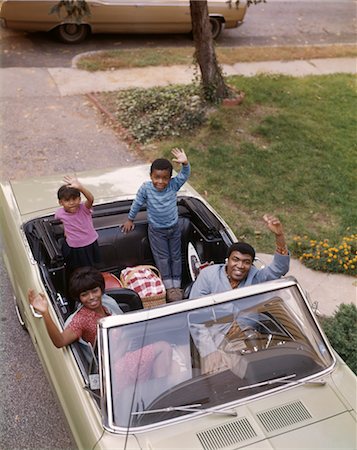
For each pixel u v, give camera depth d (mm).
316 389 3863
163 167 5289
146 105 10523
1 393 5090
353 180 8789
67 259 5352
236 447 3455
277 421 3621
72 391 3936
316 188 8539
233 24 14227
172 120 10055
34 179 6148
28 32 13891
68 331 4164
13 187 5980
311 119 10602
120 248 5754
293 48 14273
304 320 4207
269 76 12297
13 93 10984
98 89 11375
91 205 5254
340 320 5488
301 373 3936
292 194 8367
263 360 3906
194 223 5805
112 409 3596
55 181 6098
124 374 3701
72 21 12758
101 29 13461
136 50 13398
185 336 3885
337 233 7574
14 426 4793
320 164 9164
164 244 5637
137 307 4820
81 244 5254
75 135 9773
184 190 6098
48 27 13086
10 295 6285
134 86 11500
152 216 5508
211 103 10609
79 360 4066
